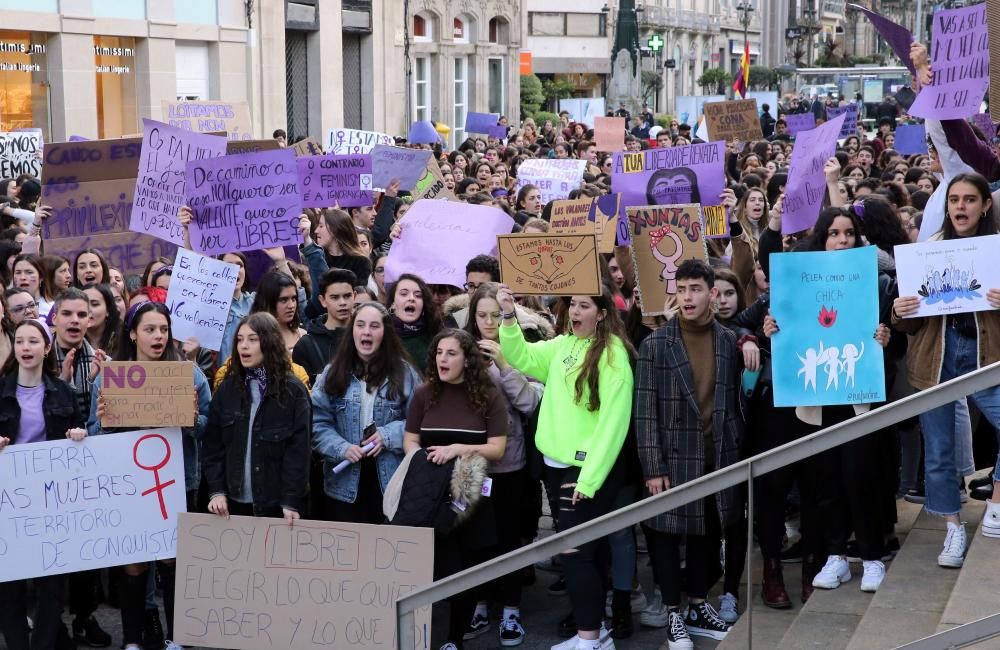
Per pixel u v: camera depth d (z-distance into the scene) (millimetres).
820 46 99125
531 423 6531
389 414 6238
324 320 7164
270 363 6016
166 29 23844
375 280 8984
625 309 7383
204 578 6051
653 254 6871
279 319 7203
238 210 8078
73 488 6000
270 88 27406
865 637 5230
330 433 6207
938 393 3828
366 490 6293
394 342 6316
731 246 9203
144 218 8547
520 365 6254
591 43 63156
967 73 6598
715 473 4117
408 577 5852
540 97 44156
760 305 6441
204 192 8031
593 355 5953
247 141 10125
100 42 22453
